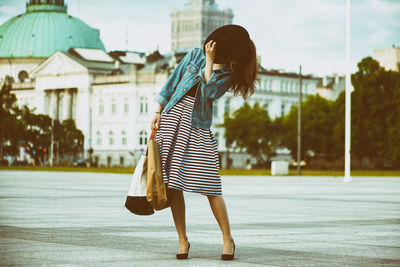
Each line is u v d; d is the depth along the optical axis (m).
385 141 84.88
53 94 137.25
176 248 7.82
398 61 130.38
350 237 9.28
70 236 8.97
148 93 120.94
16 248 7.69
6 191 22.62
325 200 18.95
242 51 7.24
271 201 18.27
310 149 103.38
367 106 86.06
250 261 6.88
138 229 10.02
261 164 103.06
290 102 135.00
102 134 126.25
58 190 23.66
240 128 100.50
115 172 62.97
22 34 158.38
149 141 7.04
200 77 7.15
